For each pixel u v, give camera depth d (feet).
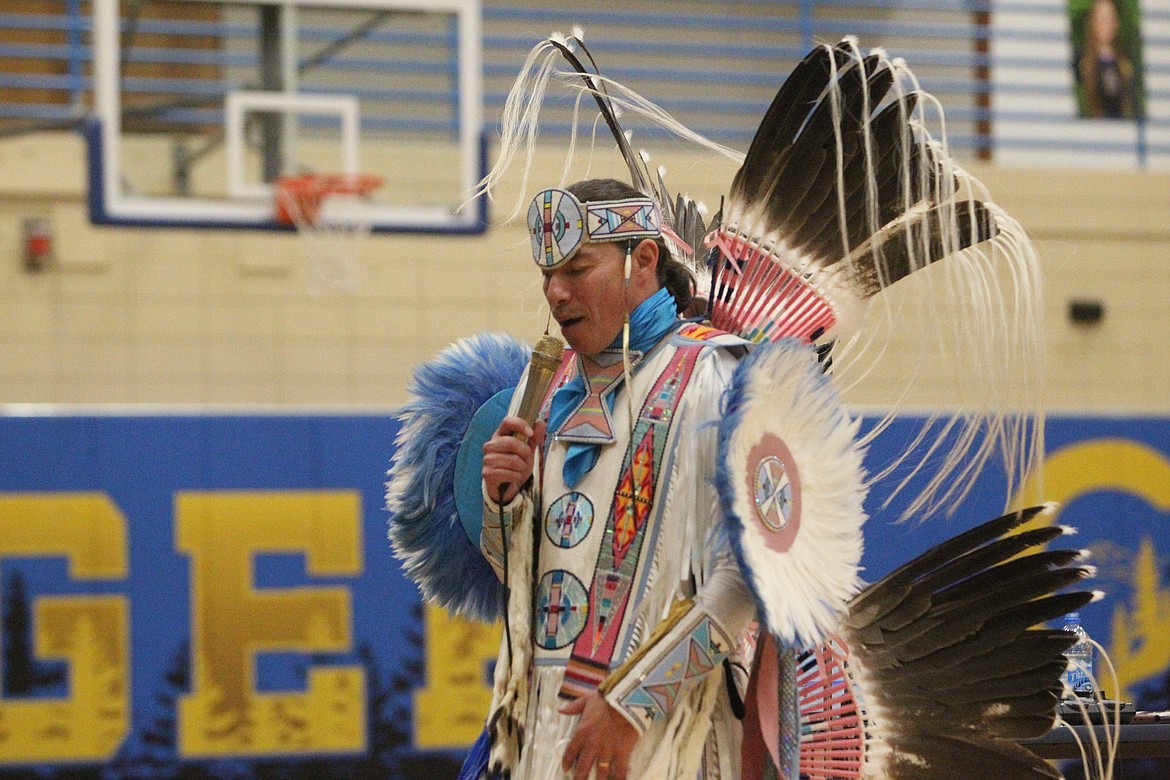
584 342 15.31
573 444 15.31
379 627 44.21
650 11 65.77
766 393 14.21
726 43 65.67
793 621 13.83
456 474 17.04
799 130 16.93
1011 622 16.69
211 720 43.37
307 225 54.85
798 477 14.66
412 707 44.14
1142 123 66.33
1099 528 46.60
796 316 17.07
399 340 57.67
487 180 16.43
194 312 56.59
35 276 55.67
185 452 44.09
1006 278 42.34
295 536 44.21
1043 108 67.26
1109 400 61.62
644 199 15.48
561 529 15.28
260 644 43.78
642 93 63.62
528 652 15.28
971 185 17.04
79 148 56.29
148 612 43.42
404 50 61.62
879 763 16.78
